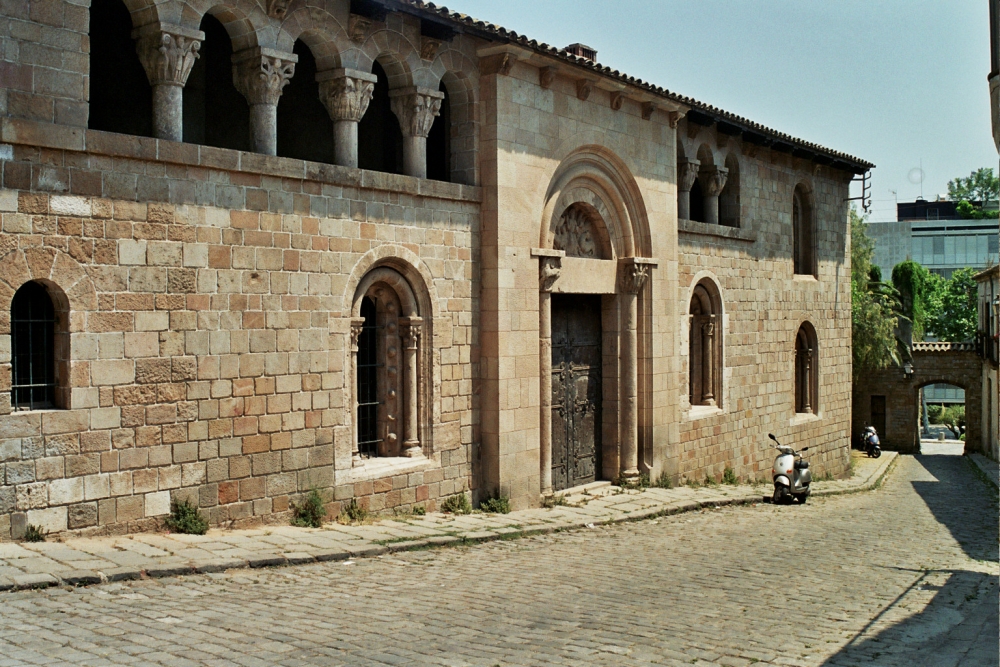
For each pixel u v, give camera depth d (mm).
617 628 8773
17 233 10438
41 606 8375
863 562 13836
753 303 25734
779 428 27078
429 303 15609
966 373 45781
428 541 13250
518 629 8578
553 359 18906
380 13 14469
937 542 16906
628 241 20250
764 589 11227
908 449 45719
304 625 8281
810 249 29344
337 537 12836
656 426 20766
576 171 18641
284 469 13242
